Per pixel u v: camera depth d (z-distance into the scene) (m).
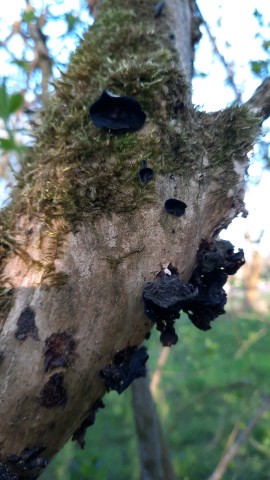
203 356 0.90
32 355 0.18
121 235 0.19
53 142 0.21
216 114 0.22
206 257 0.21
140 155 0.20
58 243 0.19
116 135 0.20
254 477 0.90
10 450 0.18
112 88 0.21
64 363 0.18
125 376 0.20
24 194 0.20
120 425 1.09
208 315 0.23
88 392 0.19
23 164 0.22
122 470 1.02
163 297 0.19
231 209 0.22
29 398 0.18
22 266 0.19
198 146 0.21
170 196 0.20
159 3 0.25
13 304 0.19
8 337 0.18
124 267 0.19
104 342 0.19
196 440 0.99
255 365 0.90
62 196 0.19
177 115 0.21
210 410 1.01
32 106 0.46
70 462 0.87
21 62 0.43
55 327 0.18
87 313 0.19
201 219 0.21
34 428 0.18
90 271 0.19
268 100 0.23
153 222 0.20
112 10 0.25
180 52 0.25
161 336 0.21
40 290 0.19
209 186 0.21
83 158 0.20
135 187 0.19
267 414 0.92
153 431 0.45
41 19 0.47
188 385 0.97
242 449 0.90
